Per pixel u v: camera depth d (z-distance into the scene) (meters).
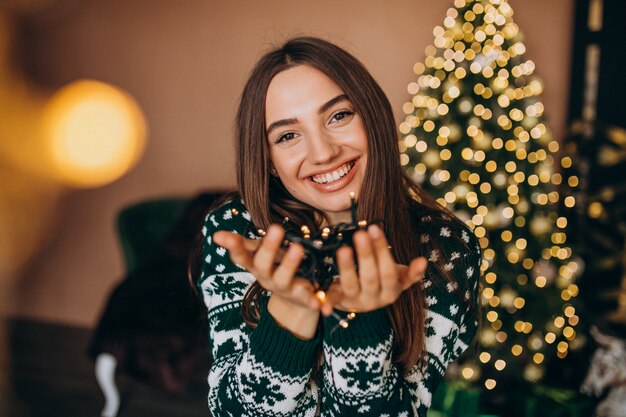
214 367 0.86
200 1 3.40
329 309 0.63
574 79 2.84
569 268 2.39
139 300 2.58
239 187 0.98
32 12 3.65
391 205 0.94
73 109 3.69
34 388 2.98
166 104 3.54
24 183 3.80
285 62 0.88
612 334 2.48
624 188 2.78
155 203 3.26
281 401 0.75
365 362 0.75
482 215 2.23
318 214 1.01
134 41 3.54
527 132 2.29
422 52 3.08
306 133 0.88
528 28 2.89
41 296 3.86
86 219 3.75
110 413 2.47
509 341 2.35
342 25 3.19
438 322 0.94
